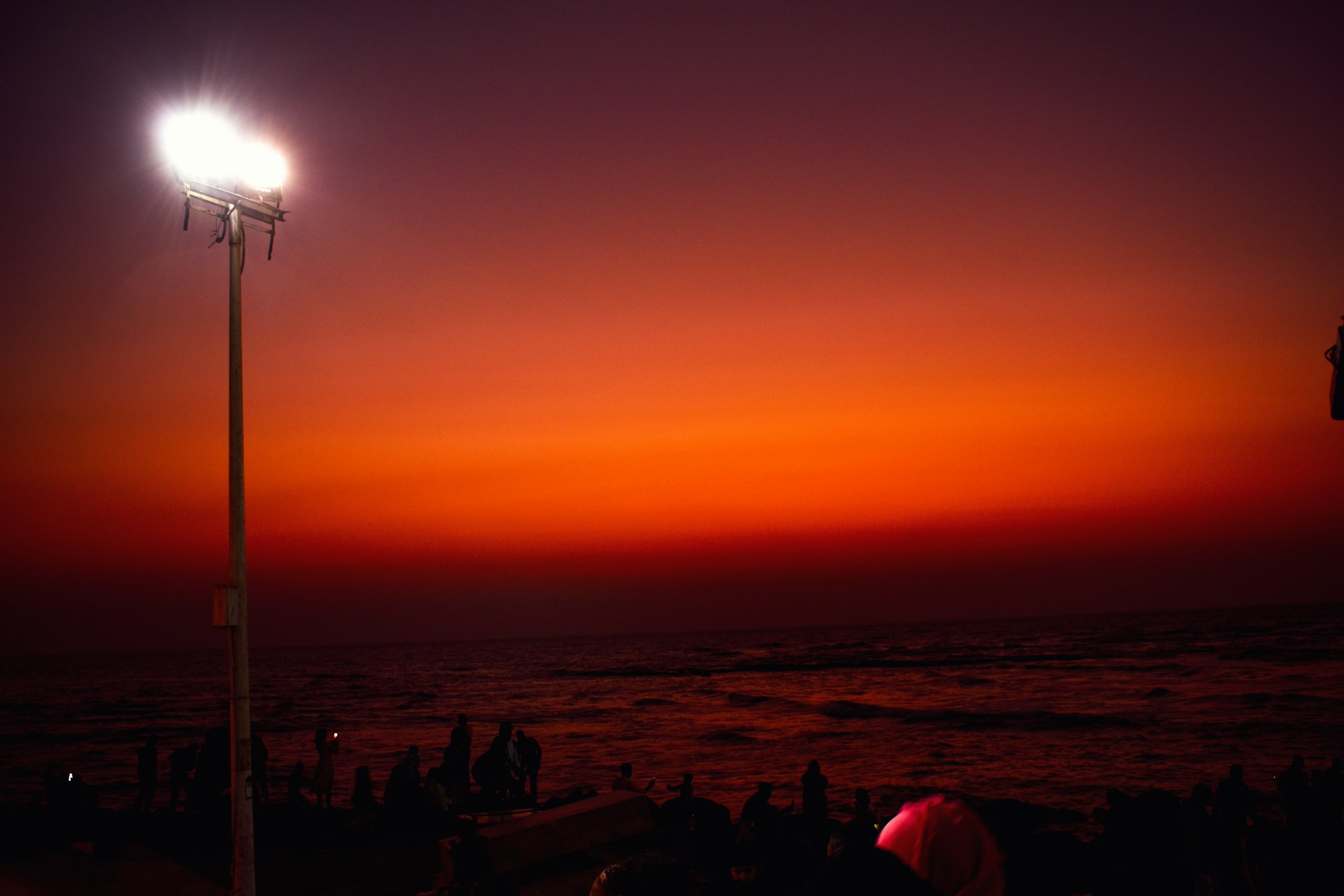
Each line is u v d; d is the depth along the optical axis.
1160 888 12.31
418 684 117.56
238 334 10.13
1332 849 13.64
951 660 120.44
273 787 30.88
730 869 12.23
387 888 12.76
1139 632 173.88
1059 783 32.25
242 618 9.51
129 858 10.48
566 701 83.69
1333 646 101.81
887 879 2.01
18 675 178.75
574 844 12.51
